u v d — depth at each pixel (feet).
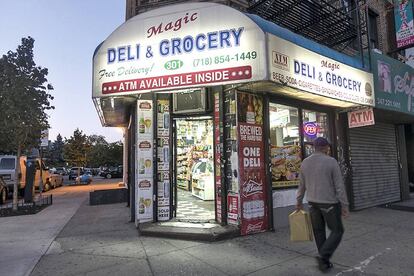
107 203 42.57
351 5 37.22
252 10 29.84
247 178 24.25
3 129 37.14
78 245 21.88
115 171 145.59
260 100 25.80
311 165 17.69
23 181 54.19
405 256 19.48
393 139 43.98
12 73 37.42
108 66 25.07
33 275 16.72
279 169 27.30
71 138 129.49
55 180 77.30
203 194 37.68
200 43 23.39
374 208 36.94
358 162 36.68
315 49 26.27
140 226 24.76
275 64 22.31
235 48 22.58
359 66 31.32
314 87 25.48
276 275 16.57
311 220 17.79
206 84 22.90
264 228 24.85
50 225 28.63
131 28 24.93
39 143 42.98
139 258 19.04
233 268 17.46
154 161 26.25
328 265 16.94
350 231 25.63
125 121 38.37
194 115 26.99
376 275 16.58
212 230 22.99
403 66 38.17
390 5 48.24
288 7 28.99
